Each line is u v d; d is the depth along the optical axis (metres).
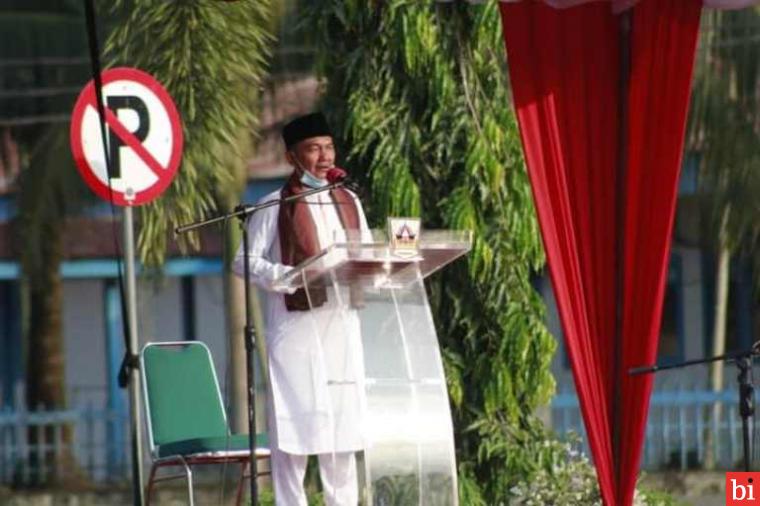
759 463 22.16
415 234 12.77
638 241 14.23
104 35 21.23
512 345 16.66
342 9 16.66
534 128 14.25
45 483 31.50
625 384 14.16
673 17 14.23
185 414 15.19
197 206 20.66
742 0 14.23
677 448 29.53
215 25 20.12
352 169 16.73
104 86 15.62
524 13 14.29
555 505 16.39
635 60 14.25
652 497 17.30
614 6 14.27
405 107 16.66
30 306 32.75
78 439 32.06
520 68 14.29
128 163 15.61
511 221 16.72
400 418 13.12
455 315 16.73
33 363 32.91
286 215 13.98
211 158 20.52
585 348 14.19
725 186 27.22
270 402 13.89
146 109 15.70
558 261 14.20
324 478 13.75
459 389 16.62
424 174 16.70
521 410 16.94
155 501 28.17
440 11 16.66
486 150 16.56
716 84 26.89
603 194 14.30
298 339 13.71
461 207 16.50
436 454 13.12
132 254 15.48
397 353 13.27
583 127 14.31
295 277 13.31
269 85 25.44
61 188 29.34
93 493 30.89
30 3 29.61
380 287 13.37
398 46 16.50
